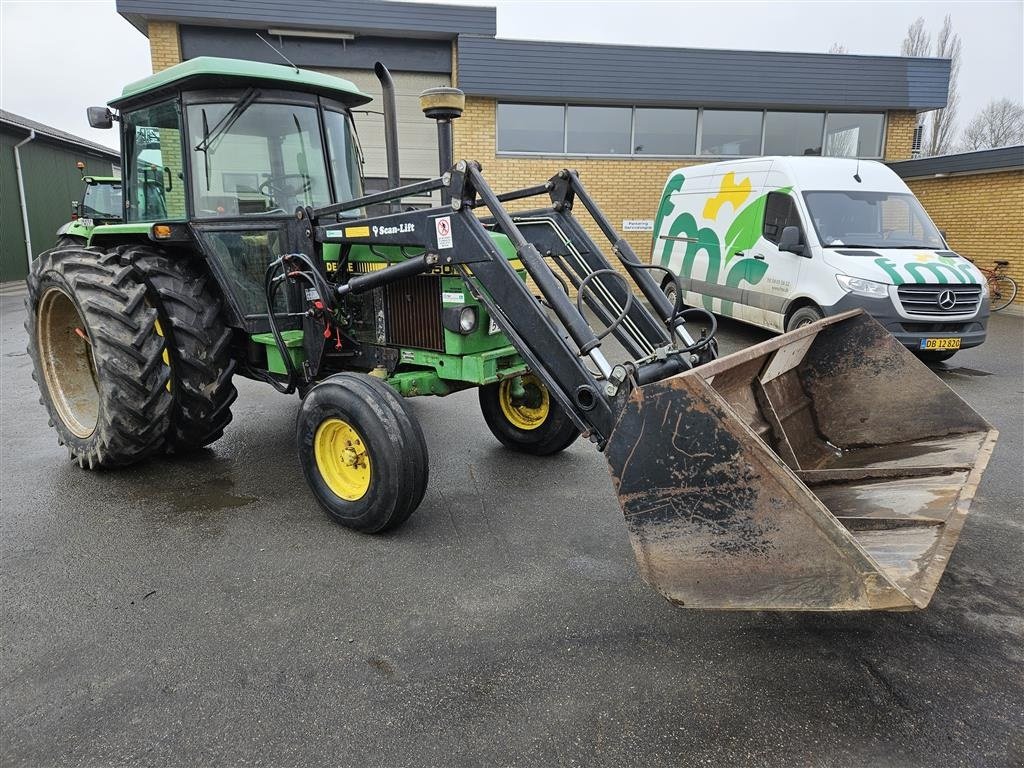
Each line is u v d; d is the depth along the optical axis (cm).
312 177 425
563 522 363
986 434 313
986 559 323
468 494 401
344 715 222
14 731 216
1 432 526
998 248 1123
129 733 215
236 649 257
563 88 1139
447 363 369
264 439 505
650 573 229
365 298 399
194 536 347
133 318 386
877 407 341
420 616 277
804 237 736
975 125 3450
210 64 365
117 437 397
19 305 1272
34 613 280
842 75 1197
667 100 1173
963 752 206
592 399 288
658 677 240
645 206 1237
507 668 245
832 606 199
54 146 1866
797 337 314
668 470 223
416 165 1183
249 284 411
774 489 207
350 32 1096
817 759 204
